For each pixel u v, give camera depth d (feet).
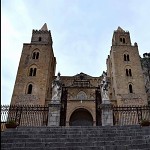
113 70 147.33
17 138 38.83
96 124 120.47
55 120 67.05
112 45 157.38
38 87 131.13
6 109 60.18
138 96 129.39
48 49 152.05
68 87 137.80
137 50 155.12
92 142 37.11
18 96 126.11
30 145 36.01
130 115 103.60
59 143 36.73
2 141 37.50
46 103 127.13
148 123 53.67
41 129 47.01
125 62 147.33
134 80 137.69
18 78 134.62
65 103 131.44
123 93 130.52
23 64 142.31
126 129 46.73
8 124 52.19
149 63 168.76
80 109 127.13
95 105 127.03
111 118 66.28
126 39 165.78
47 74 138.21
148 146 35.19
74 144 36.68
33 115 103.04
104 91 84.84
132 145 35.24
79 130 46.01
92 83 153.79
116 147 34.73
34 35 162.09
